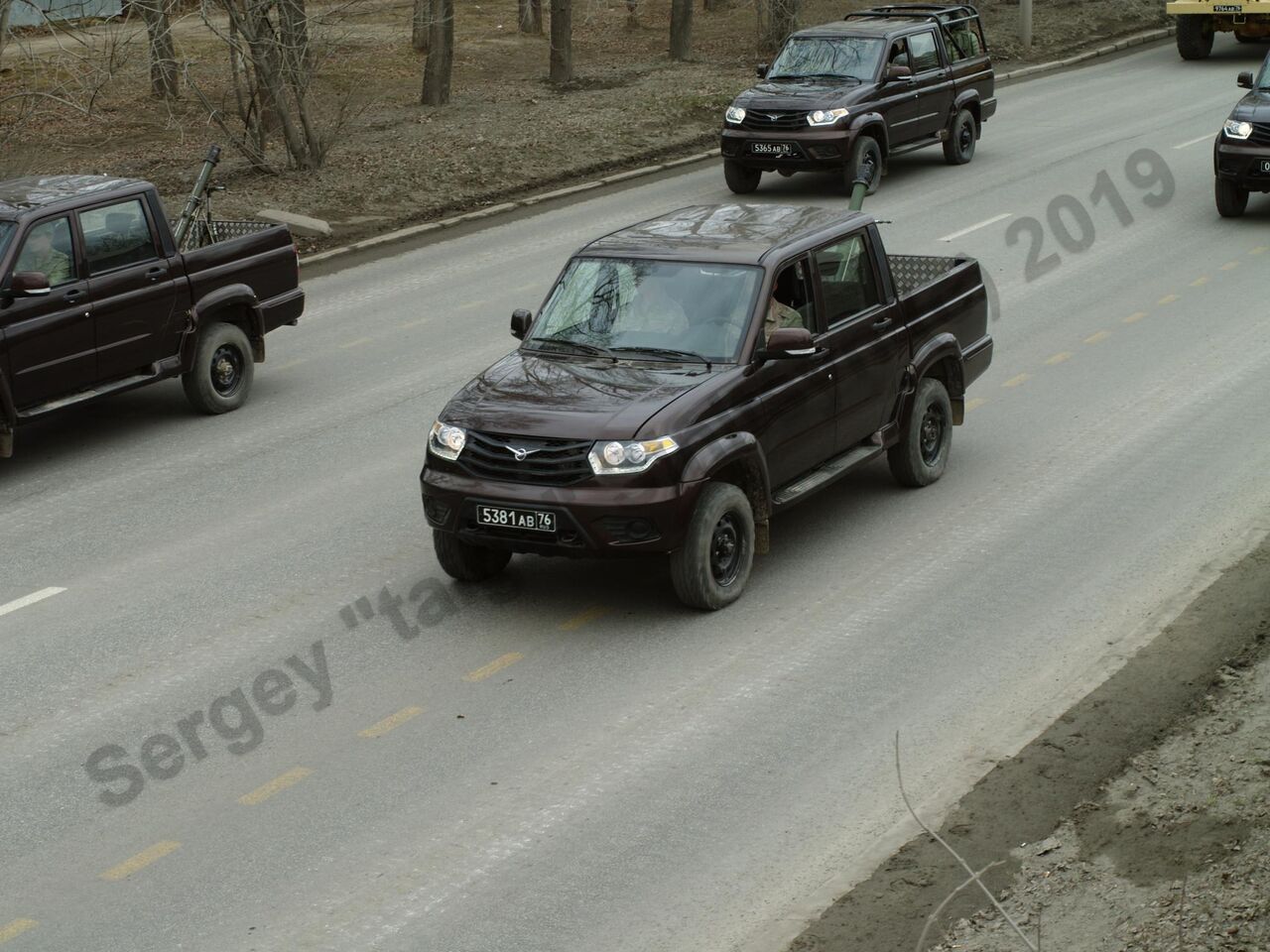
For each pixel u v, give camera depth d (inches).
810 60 862.5
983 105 920.3
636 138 986.1
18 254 454.9
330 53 1162.6
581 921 231.8
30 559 395.2
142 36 1079.6
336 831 258.7
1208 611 330.3
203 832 259.8
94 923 234.2
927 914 227.6
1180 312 580.4
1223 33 1343.5
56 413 466.3
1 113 1047.0
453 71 1315.2
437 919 233.1
